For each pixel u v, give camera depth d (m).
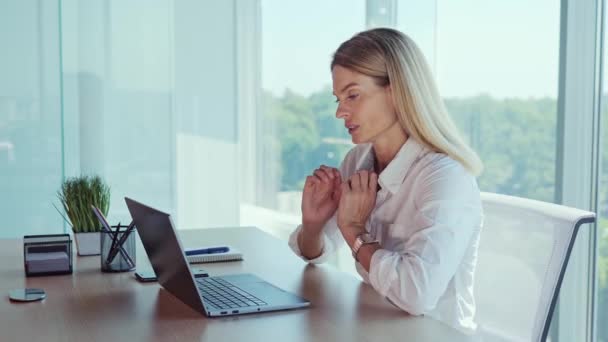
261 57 4.04
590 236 2.97
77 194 2.21
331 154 4.06
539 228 1.77
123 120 3.64
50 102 3.51
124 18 3.61
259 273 1.96
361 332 1.43
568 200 2.99
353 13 3.91
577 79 2.93
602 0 2.87
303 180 4.16
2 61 3.43
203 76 3.81
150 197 3.72
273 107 4.09
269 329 1.45
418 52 1.89
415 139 1.90
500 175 3.26
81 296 1.72
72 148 3.57
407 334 1.42
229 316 1.54
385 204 1.95
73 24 3.53
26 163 3.50
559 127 2.98
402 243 1.89
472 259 1.84
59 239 1.97
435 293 1.65
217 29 3.82
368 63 1.86
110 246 1.97
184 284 1.56
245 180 4.05
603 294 2.97
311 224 2.06
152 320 1.51
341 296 1.71
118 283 1.85
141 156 3.69
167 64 3.68
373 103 1.88
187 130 3.79
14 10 3.44
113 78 3.61
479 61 3.29
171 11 3.67
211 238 2.50
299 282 1.85
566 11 2.91
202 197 3.85
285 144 4.13
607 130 2.90
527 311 1.76
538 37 3.04
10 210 3.49
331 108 4.04
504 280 1.83
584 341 3.01
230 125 3.88
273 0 4.03
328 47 4.00
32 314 1.56
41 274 1.94
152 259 1.74
